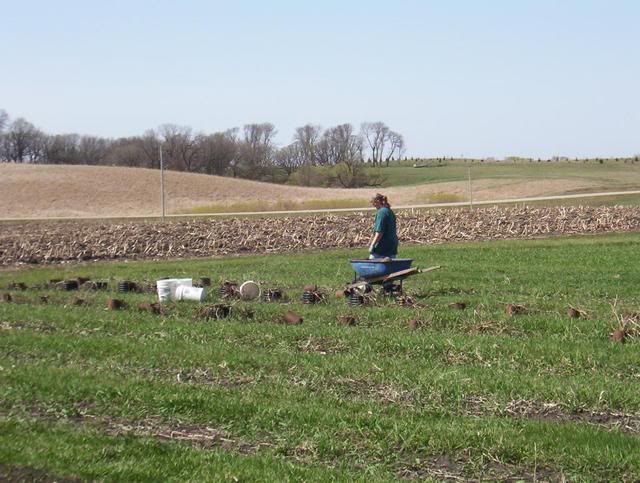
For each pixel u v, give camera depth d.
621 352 12.14
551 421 9.30
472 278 21.66
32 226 51.62
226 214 62.62
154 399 10.09
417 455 8.37
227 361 12.09
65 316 16.55
